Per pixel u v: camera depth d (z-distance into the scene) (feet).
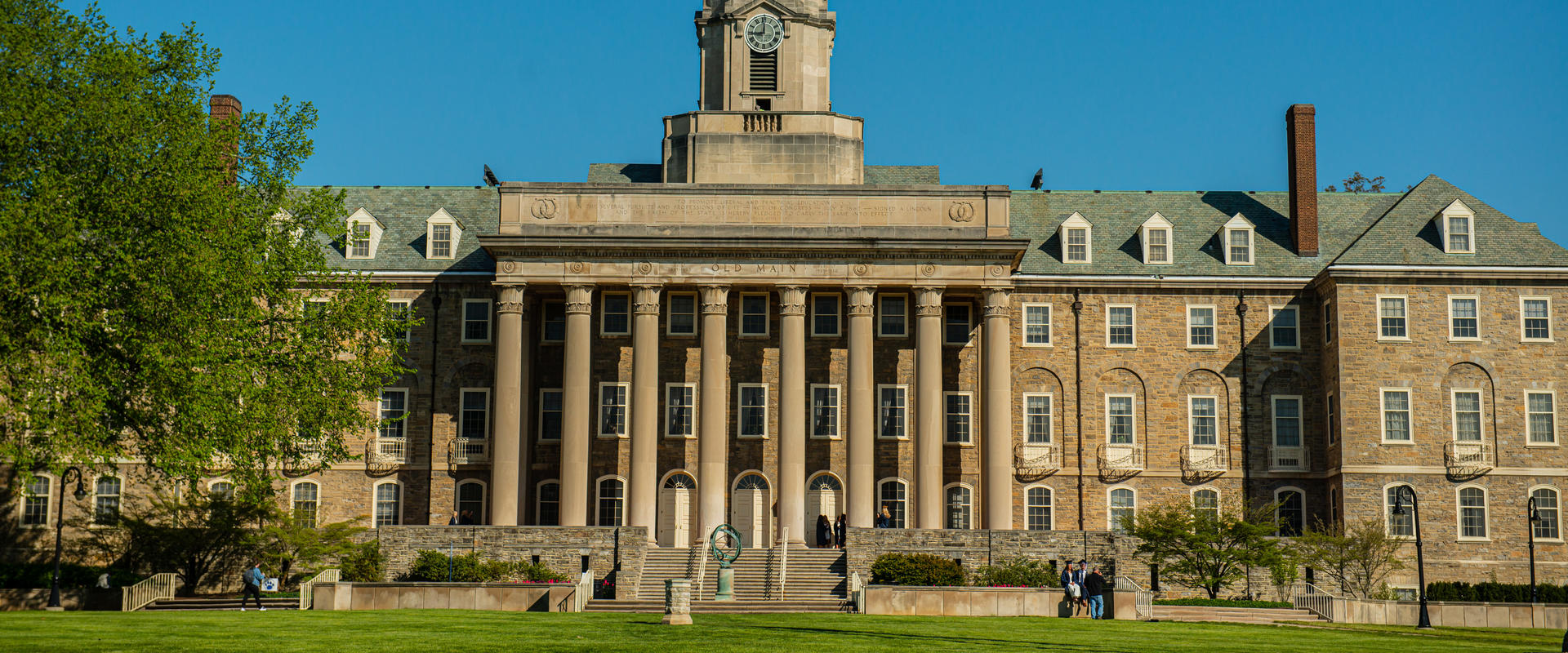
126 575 191.52
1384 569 207.82
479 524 223.71
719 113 226.58
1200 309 230.89
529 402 225.35
